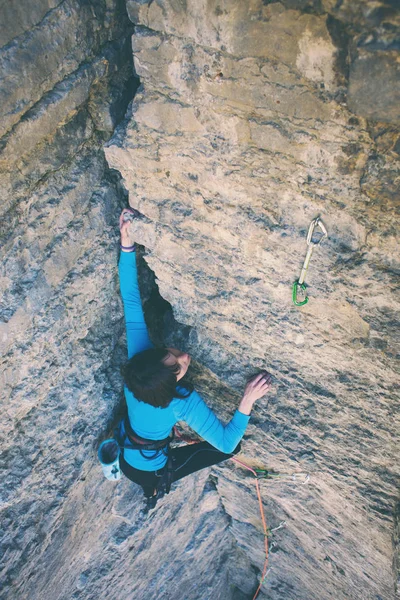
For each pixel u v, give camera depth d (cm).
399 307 236
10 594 331
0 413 286
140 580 469
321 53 171
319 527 406
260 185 231
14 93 207
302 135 201
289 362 308
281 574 529
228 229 259
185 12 191
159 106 228
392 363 257
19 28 198
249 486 436
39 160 241
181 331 348
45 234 263
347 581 432
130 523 407
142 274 348
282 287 268
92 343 328
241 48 187
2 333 260
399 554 320
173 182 258
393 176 194
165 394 279
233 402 367
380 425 294
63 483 343
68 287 290
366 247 227
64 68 224
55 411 321
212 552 541
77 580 409
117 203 298
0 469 303
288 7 165
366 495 331
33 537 334
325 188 215
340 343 272
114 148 253
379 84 161
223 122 217
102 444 332
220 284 291
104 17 232
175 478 326
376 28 148
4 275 251
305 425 327
